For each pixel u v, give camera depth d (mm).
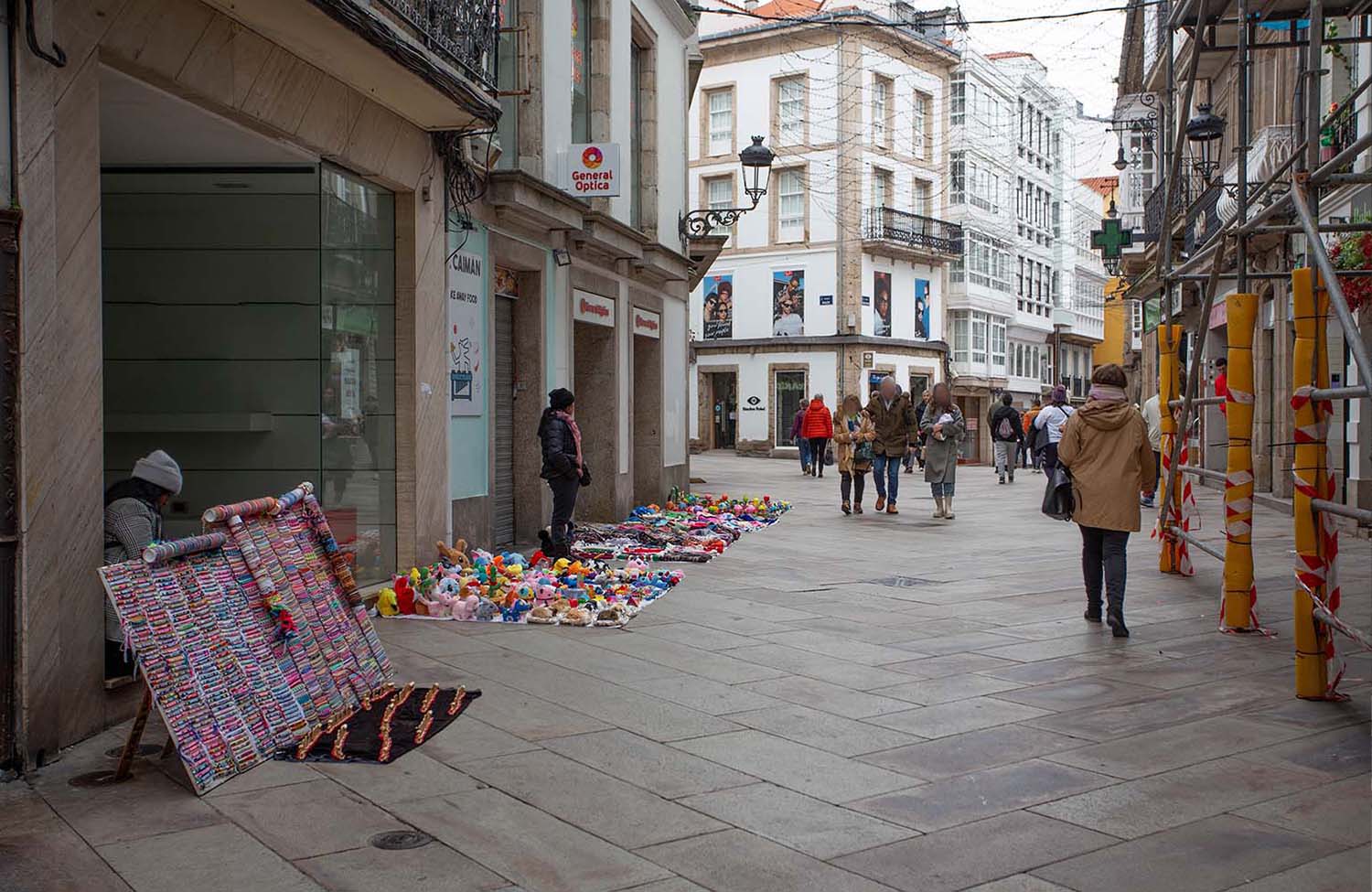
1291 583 10242
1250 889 3768
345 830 4305
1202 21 8758
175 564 5031
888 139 45344
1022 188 56094
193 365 8852
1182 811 4504
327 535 6195
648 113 17453
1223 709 6047
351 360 9273
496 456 12539
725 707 6105
